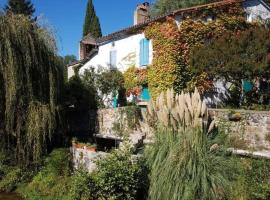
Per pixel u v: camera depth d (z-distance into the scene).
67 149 15.96
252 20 21.75
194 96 12.16
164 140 11.88
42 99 16.27
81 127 21.66
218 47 16.89
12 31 15.54
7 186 15.32
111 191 11.05
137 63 23.19
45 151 16.20
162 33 20.78
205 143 11.53
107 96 23.81
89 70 25.34
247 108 17.20
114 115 19.42
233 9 21.17
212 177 10.88
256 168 11.09
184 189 10.77
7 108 15.38
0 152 16.06
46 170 15.45
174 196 10.74
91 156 14.59
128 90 23.67
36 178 15.27
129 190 11.26
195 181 10.80
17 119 15.72
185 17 20.41
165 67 20.52
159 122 12.48
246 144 13.94
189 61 18.88
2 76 15.50
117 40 24.94
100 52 26.55
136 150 12.96
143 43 22.47
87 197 11.23
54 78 16.66
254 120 13.97
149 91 21.77
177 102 12.55
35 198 14.05
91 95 22.33
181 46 20.23
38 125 15.66
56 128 17.19
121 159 11.71
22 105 15.74
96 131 20.59
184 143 11.27
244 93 18.27
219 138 12.14
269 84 17.70
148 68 21.98
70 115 20.92
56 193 13.81
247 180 10.77
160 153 11.65
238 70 16.09
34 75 16.17
